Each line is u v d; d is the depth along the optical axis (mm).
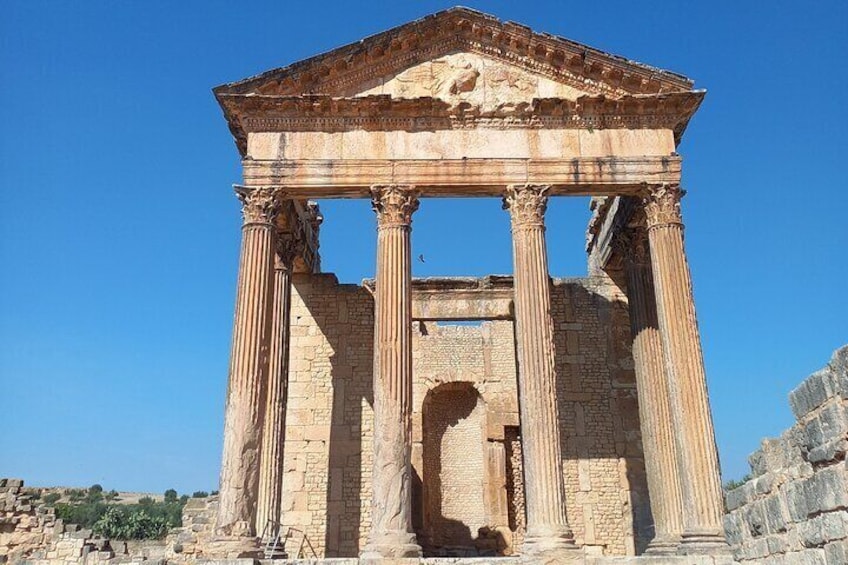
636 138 27016
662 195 26344
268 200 25969
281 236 30984
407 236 25875
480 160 26484
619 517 32000
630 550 31531
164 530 86688
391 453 23219
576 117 27094
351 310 35062
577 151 26781
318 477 32531
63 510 85375
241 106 26656
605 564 21453
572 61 27484
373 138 26781
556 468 23109
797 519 10523
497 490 34438
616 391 33969
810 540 10141
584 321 35031
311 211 36375
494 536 33844
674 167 26594
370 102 26594
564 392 33906
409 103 26672
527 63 27844
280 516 29406
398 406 23797
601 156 26703
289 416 33438
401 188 26141
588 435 33250
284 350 29859
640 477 32594
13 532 32062
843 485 9156
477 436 37406
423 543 33406
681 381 24234
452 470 37156
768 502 11500
